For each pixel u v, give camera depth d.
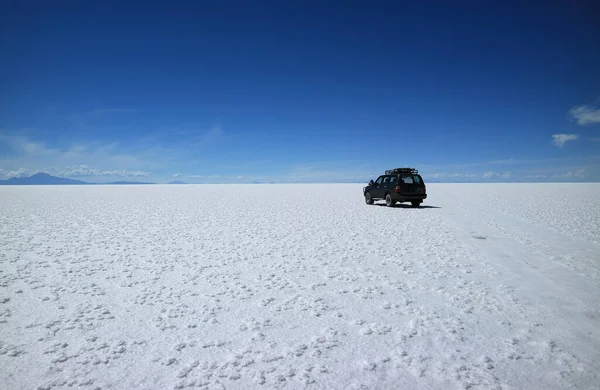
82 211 18.72
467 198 27.98
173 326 4.51
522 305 5.30
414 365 3.57
